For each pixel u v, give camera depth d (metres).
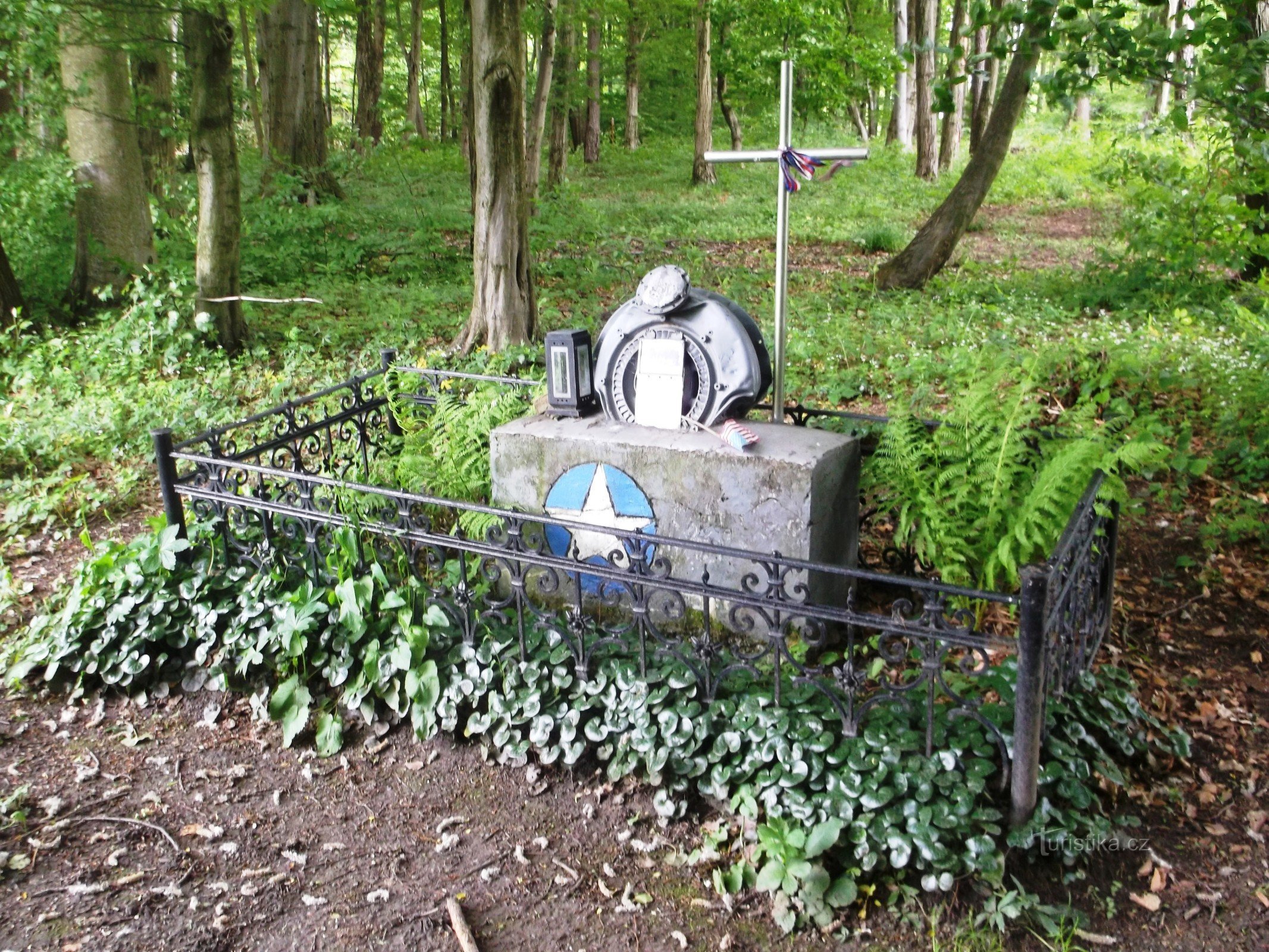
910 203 22.45
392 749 4.27
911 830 3.33
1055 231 18.72
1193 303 10.98
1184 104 5.56
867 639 4.75
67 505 6.80
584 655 4.14
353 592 4.42
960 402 5.14
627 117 36.09
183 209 13.71
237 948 3.29
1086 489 4.17
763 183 26.80
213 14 9.41
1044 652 3.26
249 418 5.57
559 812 3.86
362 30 28.66
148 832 3.84
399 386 6.61
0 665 4.89
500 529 4.82
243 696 4.62
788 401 8.01
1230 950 3.13
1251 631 4.92
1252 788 3.83
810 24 26.48
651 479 4.53
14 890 3.52
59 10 9.34
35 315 10.39
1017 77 12.22
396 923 3.38
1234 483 6.40
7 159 10.78
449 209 19.45
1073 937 3.19
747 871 3.47
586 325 10.88
